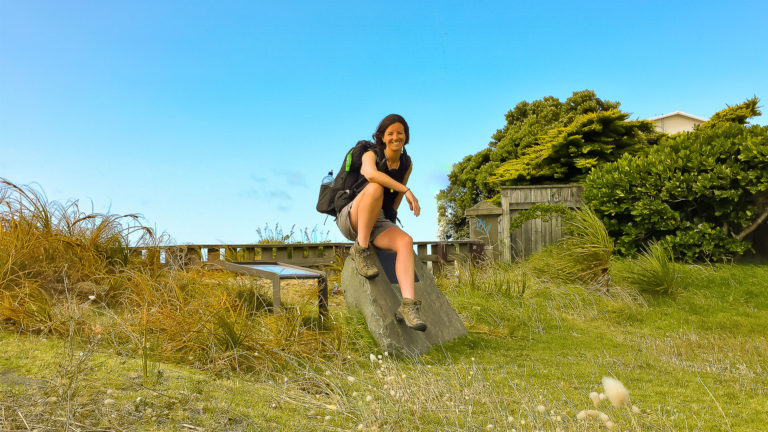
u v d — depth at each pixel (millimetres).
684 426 2408
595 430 2246
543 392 2930
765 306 6625
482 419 2412
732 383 3324
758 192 8531
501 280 6723
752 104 16609
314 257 9086
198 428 1923
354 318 4113
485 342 4488
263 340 3426
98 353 2736
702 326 5727
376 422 2262
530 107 20234
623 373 3512
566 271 7375
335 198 4141
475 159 20062
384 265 4480
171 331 3215
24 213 5039
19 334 3033
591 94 18328
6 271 3982
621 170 9320
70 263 4848
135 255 5758
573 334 5121
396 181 3877
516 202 10953
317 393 2762
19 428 1683
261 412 2242
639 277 7109
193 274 5176
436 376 3199
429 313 4406
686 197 8656
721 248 8531
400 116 3881
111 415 1894
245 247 8516
